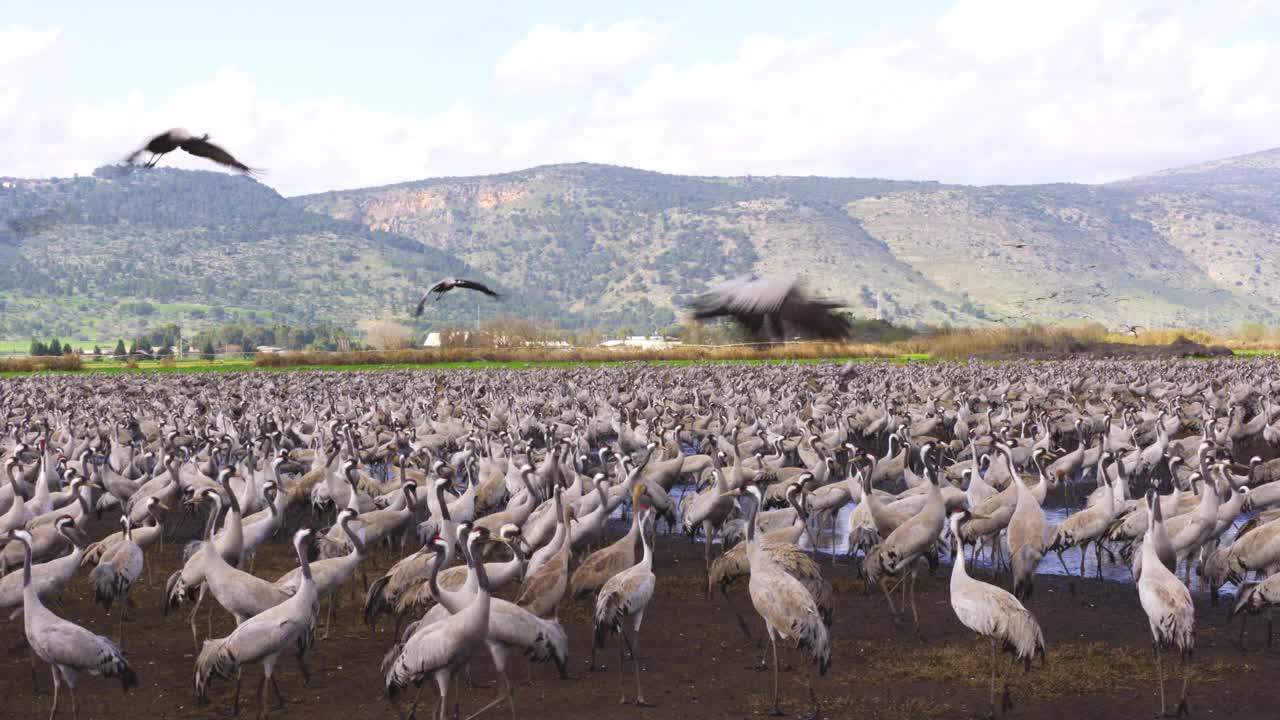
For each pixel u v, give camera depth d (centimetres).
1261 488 2214
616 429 3859
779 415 4009
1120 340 10375
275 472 2162
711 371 6994
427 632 1227
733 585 2044
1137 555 1644
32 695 1393
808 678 1441
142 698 1386
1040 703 1366
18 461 2586
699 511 2130
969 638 1652
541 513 1897
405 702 1385
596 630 1401
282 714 1330
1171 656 1550
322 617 1775
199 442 3300
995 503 1973
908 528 1664
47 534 1806
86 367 10819
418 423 4084
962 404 4297
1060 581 2062
